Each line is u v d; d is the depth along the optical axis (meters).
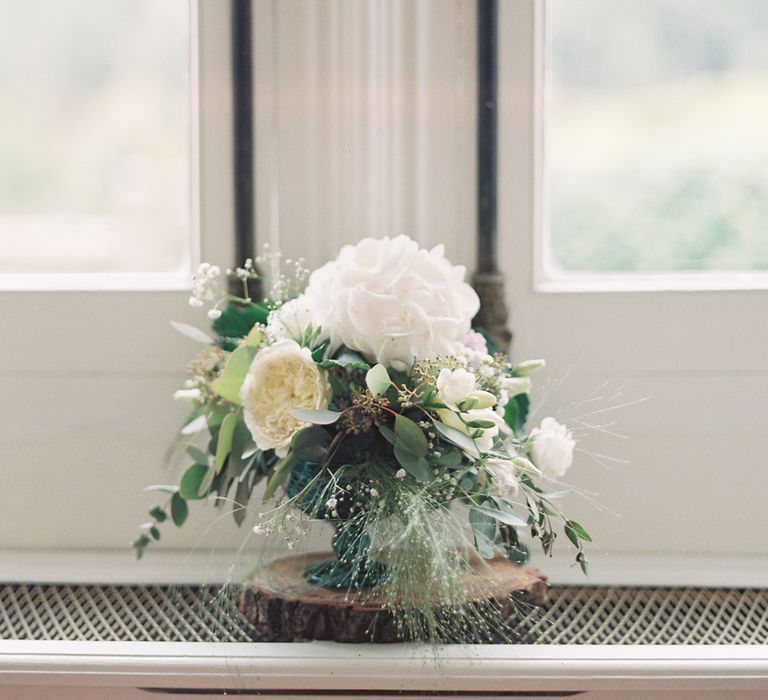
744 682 0.83
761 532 1.08
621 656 0.84
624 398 1.09
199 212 1.10
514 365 1.09
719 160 1.13
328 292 0.88
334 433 0.85
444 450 0.82
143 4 1.13
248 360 0.87
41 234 1.15
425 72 1.08
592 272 1.14
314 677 0.82
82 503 1.11
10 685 0.88
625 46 1.12
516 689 0.82
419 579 0.79
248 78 1.07
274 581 0.91
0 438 1.10
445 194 1.09
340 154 1.08
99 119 1.14
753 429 1.08
